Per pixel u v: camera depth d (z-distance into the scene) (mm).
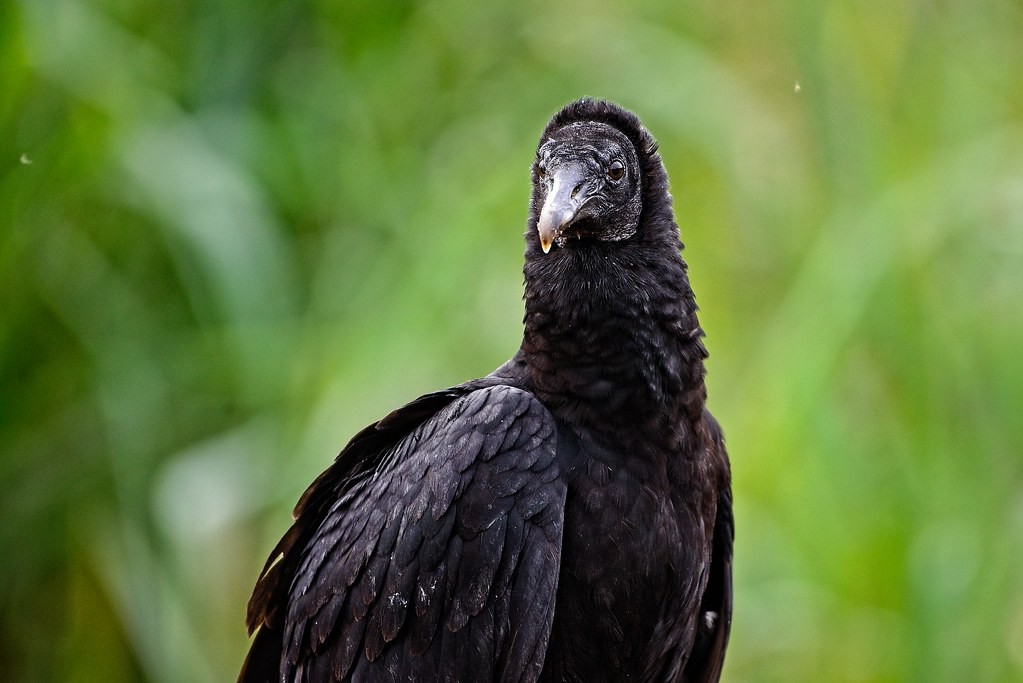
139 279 10766
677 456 6930
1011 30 12414
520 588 6586
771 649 11172
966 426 11203
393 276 10758
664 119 11656
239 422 10773
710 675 7695
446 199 11016
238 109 11250
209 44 11250
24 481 10508
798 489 10797
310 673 7020
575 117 7594
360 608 6816
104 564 10352
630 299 6938
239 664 10570
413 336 10445
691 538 6957
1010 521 11008
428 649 6699
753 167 11812
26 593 10688
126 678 10922
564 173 7141
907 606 10789
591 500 6719
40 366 10641
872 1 12172
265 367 10539
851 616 10938
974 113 12047
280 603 7430
